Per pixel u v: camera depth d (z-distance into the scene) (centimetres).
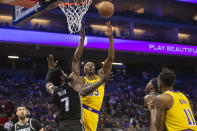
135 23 2480
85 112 496
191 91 2267
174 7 2731
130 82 2395
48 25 2319
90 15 2242
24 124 572
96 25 2484
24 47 1959
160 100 352
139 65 2831
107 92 2058
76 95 404
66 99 396
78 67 452
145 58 2481
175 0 2608
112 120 1520
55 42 1914
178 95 359
